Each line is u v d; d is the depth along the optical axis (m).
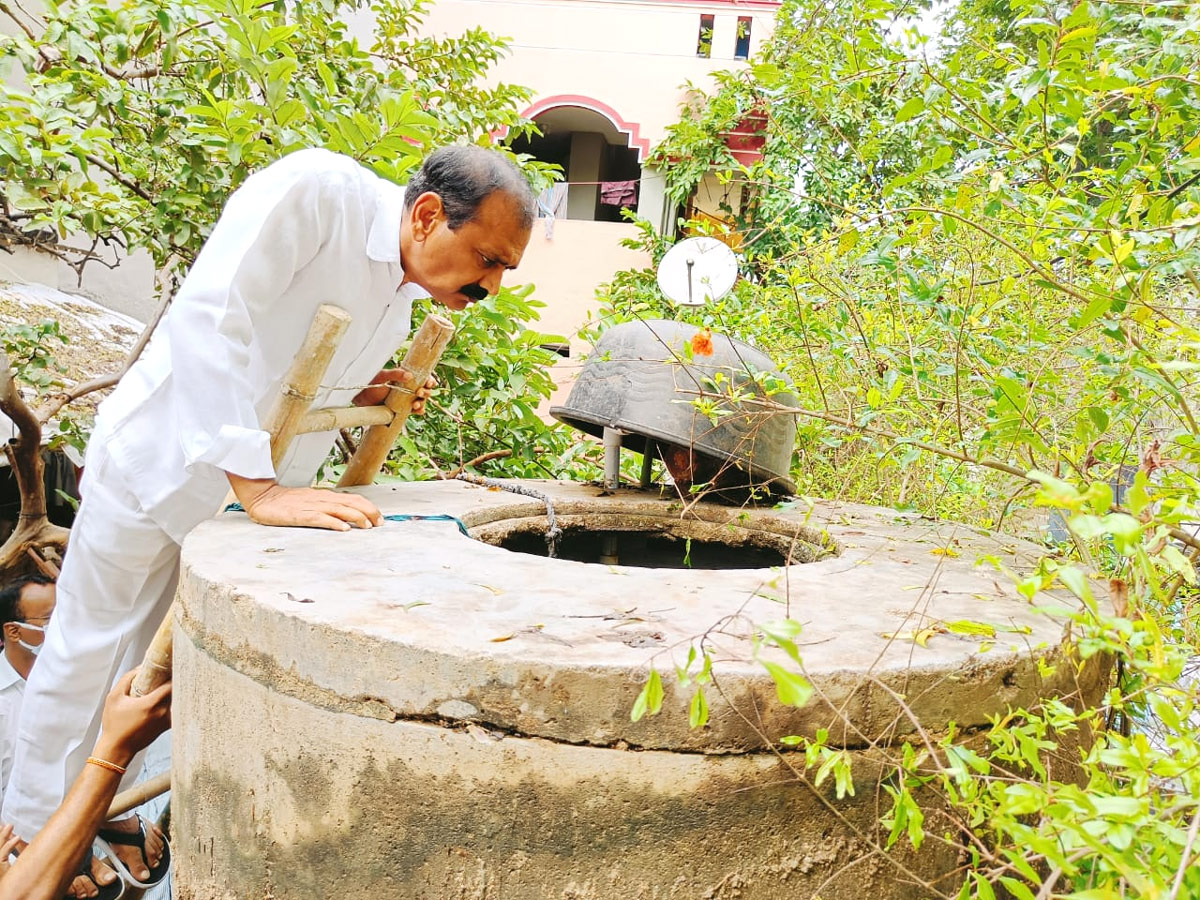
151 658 1.50
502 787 1.00
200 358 1.54
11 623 2.33
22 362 3.04
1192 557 1.39
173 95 2.56
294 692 1.10
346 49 3.19
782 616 1.19
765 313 2.87
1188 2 1.41
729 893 1.01
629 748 0.98
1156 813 0.78
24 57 2.24
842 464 3.11
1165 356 1.51
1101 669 1.32
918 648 1.08
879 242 1.66
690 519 2.26
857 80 1.71
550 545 2.12
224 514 1.69
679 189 7.41
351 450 3.18
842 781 0.88
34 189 2.31
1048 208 1.44
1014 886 0.75
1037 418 1.51
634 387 2.16
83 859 1.53
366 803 1.06
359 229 1.74
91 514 1.74
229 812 1.20
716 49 8.87
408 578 1.28
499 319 3.04
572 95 9.00
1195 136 1.38
